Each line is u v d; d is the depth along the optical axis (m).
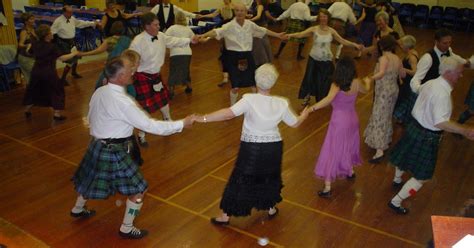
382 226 3.80
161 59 4.98
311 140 5.60
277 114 3.29
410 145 3.88
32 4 13.18
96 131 3.17
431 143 3.74
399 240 3.61
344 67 3.92
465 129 3.44
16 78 7.45
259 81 3.24
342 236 3.64
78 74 8.07
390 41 4.81
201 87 7.69
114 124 3.12
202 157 5.01
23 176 4.43
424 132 3.76
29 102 5.90
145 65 4.87
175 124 3.15
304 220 3.85
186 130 5.77
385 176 4.71
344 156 4.20
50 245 3.38
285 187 4.41
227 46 6.09
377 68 4.93
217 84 7.90
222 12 10.15
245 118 3.35
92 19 10.71
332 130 4.13
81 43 10.24
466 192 4.44
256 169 3.38
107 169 3.16
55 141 5.29
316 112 6.64
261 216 3.89
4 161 4.73
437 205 4.18
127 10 11.03
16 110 6.27
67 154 4.96
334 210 4.03
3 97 6.83
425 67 4.32
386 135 4.98
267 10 10.50
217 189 4.32
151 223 3.72
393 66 4.81
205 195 4.20
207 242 3.50
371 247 3.51
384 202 4.19
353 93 4.05
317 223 3.81
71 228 3.61
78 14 11.16
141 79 4.90
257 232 3.65
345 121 4.10
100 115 3.10
